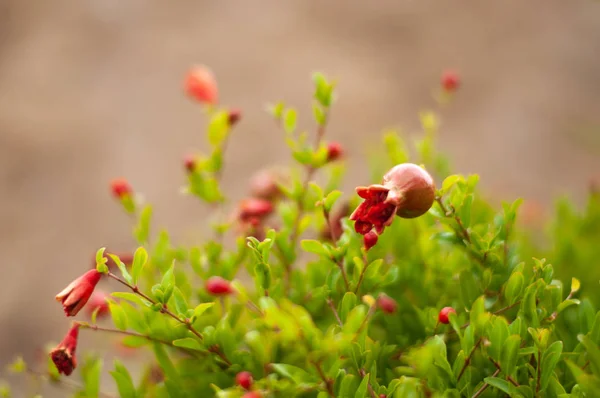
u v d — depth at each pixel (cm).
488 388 73
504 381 70
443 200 76
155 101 328
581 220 93
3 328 231
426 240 82
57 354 73
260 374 75
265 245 73
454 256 80
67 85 334
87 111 321
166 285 71
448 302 80
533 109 317
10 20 365
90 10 371
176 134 312
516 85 331
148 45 356
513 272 73
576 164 288
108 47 354
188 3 380
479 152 300
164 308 72
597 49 347
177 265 83
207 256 83
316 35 364
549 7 372
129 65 345
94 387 79
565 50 348
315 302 81
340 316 72
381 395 70
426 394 71
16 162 296
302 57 352
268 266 73
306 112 323
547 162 293
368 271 74
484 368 74
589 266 88
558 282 73
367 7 378
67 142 306
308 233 95
